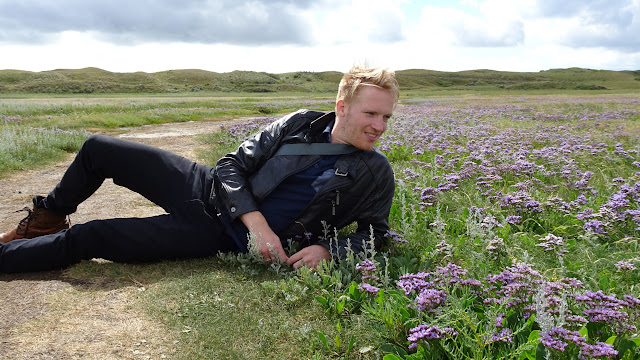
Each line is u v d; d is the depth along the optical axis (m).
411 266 2.96
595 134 10.27
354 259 2.92
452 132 10.60
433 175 5.81
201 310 2.48
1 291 2.72
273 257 2.86
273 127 3.00
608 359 1.74
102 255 3.01
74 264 3.07
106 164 3.00
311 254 2.89
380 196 3.08
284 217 2.96
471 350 1.91
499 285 2.43
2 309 2.50
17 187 6.24
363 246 2.94
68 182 3.10
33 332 2.27
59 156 8.69
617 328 2.00
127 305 2.55
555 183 5.57
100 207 4.93
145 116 18.69
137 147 3.02
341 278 2.73
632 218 3.76
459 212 4.40
